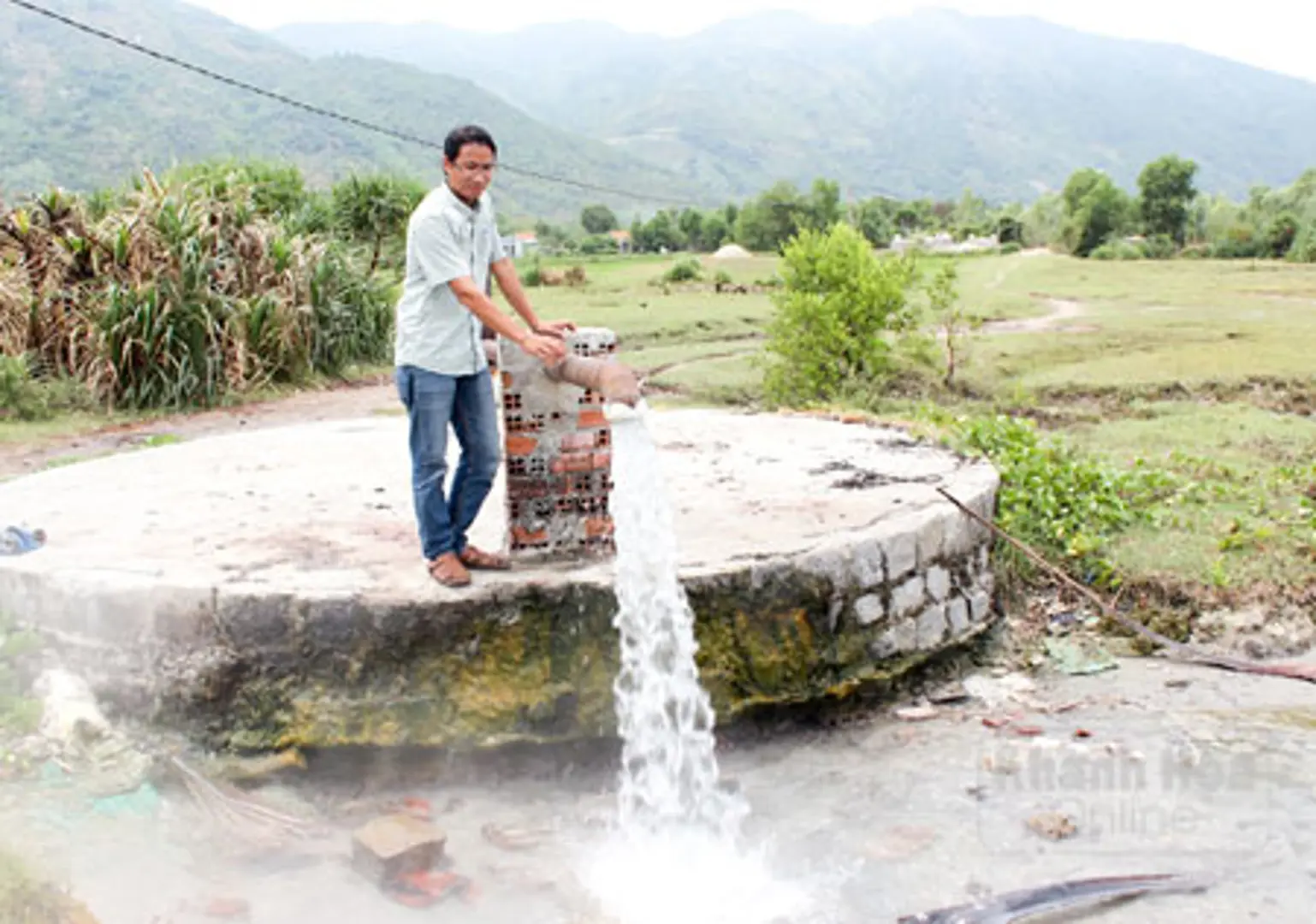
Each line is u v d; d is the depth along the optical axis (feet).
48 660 14.89
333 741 14.28
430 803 14.11
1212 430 33.42
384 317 54.13
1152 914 11.39
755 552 16.02
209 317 42.04
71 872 11.76
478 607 14.57
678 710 15.15
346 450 24.17
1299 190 184.96
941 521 18.08
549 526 15.51
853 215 258.98
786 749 15.53
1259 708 16.44
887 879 12.19
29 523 17.94
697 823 13.58
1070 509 22.91
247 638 14.32
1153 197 214.69
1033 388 43.75
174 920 11.18
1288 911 11.39
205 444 25.03
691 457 22.91
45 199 44.01
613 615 14.89
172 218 43.29
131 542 16.75
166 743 14.32
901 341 44.75
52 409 39.45
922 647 17.67
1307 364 47.06
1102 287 98.17
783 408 29.91
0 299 41.88
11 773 13.24
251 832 12.80
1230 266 126.52
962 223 310.45
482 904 11.80
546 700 14.70
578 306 88.12
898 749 15.39
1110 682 17.54
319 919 11.44
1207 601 19.61
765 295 100.12
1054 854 12.55
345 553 16.22
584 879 12.30
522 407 15.16
